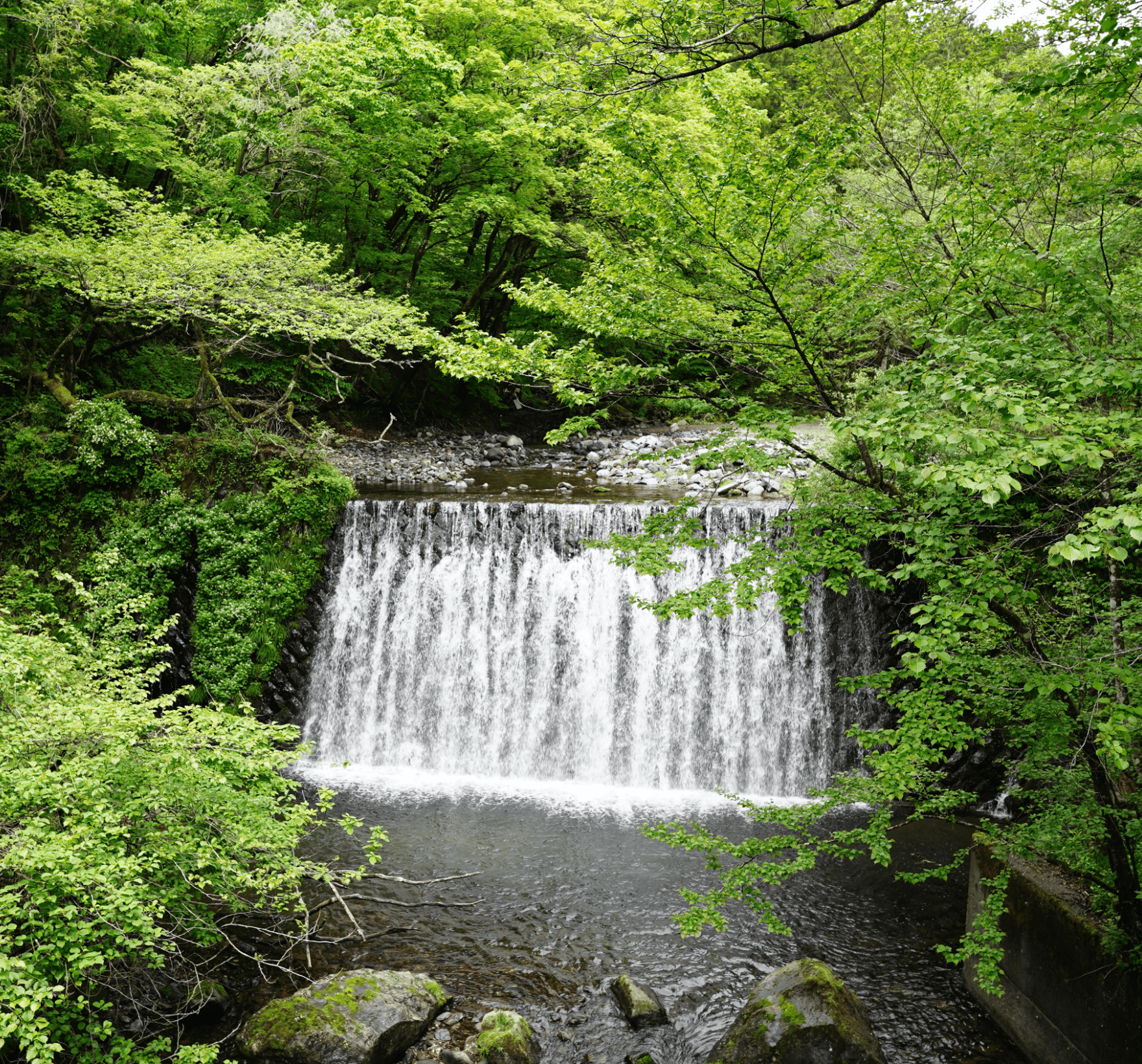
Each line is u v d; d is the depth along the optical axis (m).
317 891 9.30
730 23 5.48
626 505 14.76
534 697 14.79
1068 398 3.99
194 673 14.16
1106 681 4.51
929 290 5.63
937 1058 6.87
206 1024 7.01
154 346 20.27
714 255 5.82
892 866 10.27
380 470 21.25
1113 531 4.83
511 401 30.91
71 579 8.42
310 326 15.15
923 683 5.61
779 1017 6.64
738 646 14.16
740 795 13.63
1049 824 6.59
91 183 14.62
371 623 15.39
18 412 15.78
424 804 12.34
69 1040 5.41
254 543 14.94
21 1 16.33
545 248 24.55
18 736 5.69
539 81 6.24
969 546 4.95
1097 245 5.95
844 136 5.37
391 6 17.83
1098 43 4.52
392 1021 6.78
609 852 10.70
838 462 9.48
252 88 16.30
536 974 7.99
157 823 6.30
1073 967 6.20
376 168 21.20
